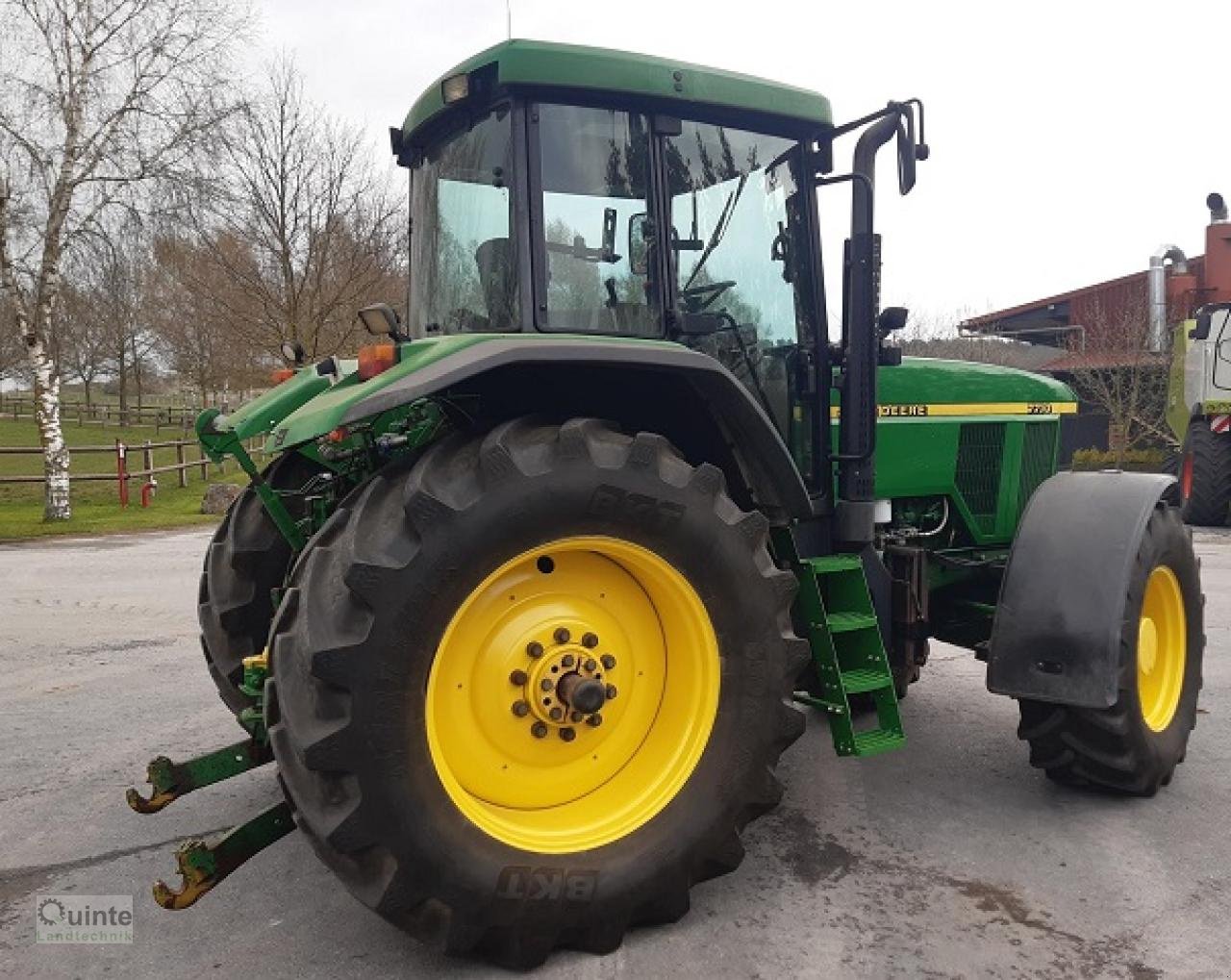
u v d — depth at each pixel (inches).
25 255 567.8
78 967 101.4
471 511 94.6
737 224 130.8
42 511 602.2
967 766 156.8
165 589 327.3
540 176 115.6
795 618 126.9
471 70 117.0
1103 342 673.6
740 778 108.7
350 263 595.2
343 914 112.0
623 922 102.7
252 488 157.5
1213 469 435.8
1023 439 175.6
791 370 137.8
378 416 128.6
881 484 160.1
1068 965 99.5
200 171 570.6
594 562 108.7
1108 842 128.4
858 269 135.0
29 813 141.3
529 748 106.3
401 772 92.0
